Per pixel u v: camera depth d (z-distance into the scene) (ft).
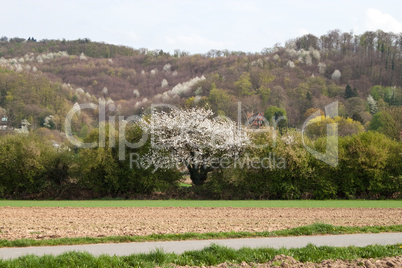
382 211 91.61
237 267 35.91
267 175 140.36
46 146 147.84
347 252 41.27
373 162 136.56
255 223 67.62
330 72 536.01
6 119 313.94
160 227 61.00
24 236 50.80
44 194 142.82
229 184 143.13
